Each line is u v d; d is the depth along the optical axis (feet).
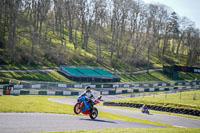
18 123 46.52
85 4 386.73
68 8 390.63
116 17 394.52
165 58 491.31
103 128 49.78
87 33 389.19
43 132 40.29
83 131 42.68
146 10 455.22
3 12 301.43
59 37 402.31
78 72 272.51
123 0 397.60
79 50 356.18
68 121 55.21
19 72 235.40
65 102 147.74
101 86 239.30
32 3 354.95
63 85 205.87
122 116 97.19
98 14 393.29
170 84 295.69
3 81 191.01
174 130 48.80
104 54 397.60
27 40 320.29
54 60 302.86
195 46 487.61
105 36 478.59
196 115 133.80
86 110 61.72
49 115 62.95
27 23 339.98
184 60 517.14
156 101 159.53
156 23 501.56
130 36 406.21
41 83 191.72
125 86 256.93
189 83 312.29
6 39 305.53
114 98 204.03
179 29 537.24
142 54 444.55
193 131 48.60
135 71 376.27
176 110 141.08
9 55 265.95
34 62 278.26
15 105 73.72
